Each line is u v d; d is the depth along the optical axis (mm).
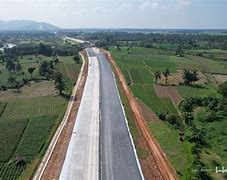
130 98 112438
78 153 69938
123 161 66062
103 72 160375
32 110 101875
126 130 82750
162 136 78562
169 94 119500
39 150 74625
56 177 60781
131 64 178875
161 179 60188
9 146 76438
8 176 64938
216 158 68875
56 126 87938
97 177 60062
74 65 181875
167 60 198250
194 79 136125
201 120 92438
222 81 148250
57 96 117250
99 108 101125
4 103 109312
